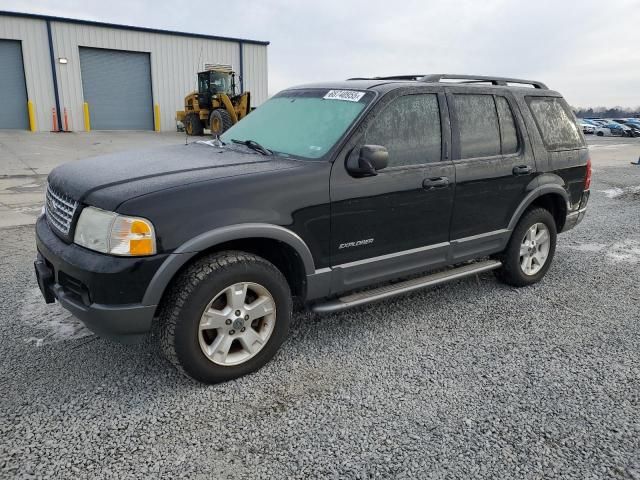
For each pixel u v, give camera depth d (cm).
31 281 466
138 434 259
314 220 324
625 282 511
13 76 2341
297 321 400
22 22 2302
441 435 264
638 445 260
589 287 494
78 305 281
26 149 1670
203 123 2398
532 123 464
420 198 375
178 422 270
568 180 499
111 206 272
